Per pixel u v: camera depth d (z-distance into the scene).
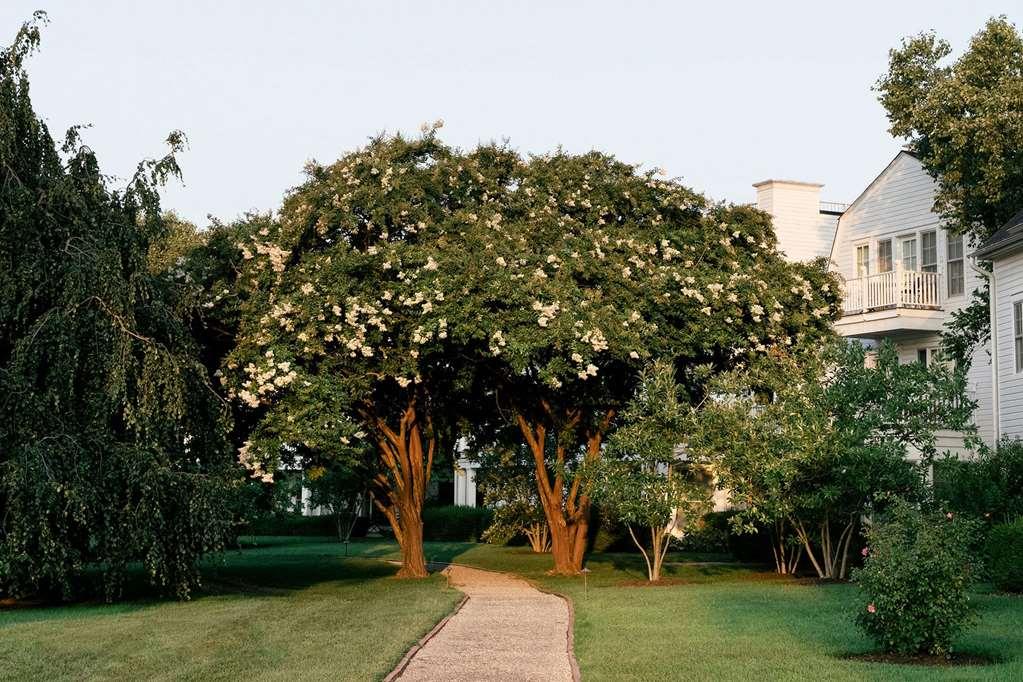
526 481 33.00
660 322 21.47
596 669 10.95
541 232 22.06
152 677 10.73
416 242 21.86
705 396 22.58
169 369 17.27
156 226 18.53
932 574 11.17
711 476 22.36
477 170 23.16
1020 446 19.48
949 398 20.08
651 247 22.52
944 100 25.42
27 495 15.58
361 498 43.00
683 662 11.16
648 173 24.20
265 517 46.62
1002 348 22.70
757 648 11.98
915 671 10.30
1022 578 16.17
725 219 24.12
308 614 16.06
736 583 20.62
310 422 20.03
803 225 33.19
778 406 20.53
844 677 10.09
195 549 17.66
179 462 18.05
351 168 22.27
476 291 20.05
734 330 21.73
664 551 21.69
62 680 10.62
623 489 20.94
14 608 17.53
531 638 13.61
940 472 20.09
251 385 19.95
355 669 11.00
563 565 24.67
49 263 16.86
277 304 20.22
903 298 27.62
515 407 24.22
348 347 19.92
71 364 16.41
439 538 43.56
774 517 20.44
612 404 23.56
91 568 23.33
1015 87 24.22
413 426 25.53
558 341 19.67
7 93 16.98
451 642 13.27
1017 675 9.95
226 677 10.66
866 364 28.25
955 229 26.06
